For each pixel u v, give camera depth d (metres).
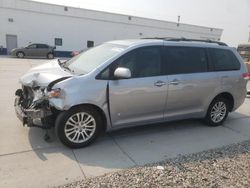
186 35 39.44
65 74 4.29
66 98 3.90
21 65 15.93
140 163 3.88
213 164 3.95
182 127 5.48
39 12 29.23
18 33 28.81
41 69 4.79
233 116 6.56
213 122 5.61
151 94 4.54
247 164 4.00
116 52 4.44
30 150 4.03
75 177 3.42
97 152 4.14
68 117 4.02
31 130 4.71
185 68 4.93
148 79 4.48
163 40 4.84
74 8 30.92
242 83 5.74
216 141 4.89
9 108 5.99
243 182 3.51
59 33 30.75
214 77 5.25
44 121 4.06
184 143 4.70
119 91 4.25
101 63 4.27
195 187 3.32
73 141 4.14
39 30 29.69
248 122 6.13
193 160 4.05
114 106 4.28
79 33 31.86
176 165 3.86
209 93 5.27
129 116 4.49
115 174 3.53
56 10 30.02
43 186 3.19
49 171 3.51
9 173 3.40
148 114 4.68
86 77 4.07
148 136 4.89
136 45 4.51
